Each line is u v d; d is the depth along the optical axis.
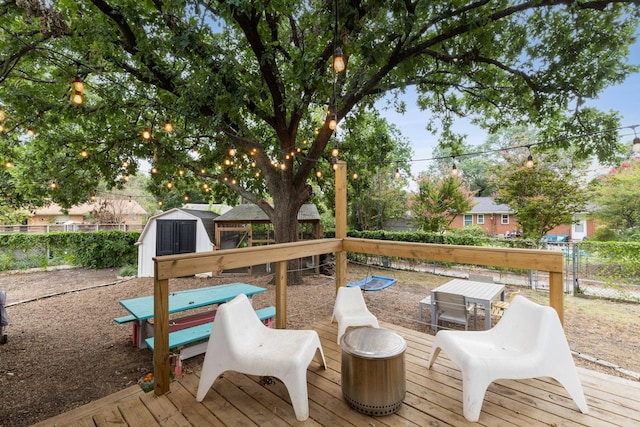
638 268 6.48
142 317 3.71
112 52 4.80
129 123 6.76
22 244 10.42
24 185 8.13
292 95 5.31
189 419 1.69
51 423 1.73
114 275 9.86
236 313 1.99
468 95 7.48
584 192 9.27
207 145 8.57
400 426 1.60
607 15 4.71
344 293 3.23
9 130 5.57
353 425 1.62
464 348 1.84
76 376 3.50
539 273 9.14
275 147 7.91
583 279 7.38
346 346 1.81
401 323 5.03
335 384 2.04
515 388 1.96
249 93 4.97
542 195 9.48
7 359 3.94
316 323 3.32
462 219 18.33
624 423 1.59
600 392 1.91
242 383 2.07
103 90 5.43
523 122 6.80
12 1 4.24
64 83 5.02
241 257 2.37
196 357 3.88
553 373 1.73
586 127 5.93
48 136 6.73
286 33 6.30
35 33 4.68
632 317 5.29
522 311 2.01
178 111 4.84
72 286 8.25
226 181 8.51
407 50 5.21
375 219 14.59
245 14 4.24
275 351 1.85
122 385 3.31
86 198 9.73
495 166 11.09
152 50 4.88
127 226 16.66
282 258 2.72
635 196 10.21
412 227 15.02
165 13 4.39
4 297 4.51
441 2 4.62
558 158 9.14
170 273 1.96
